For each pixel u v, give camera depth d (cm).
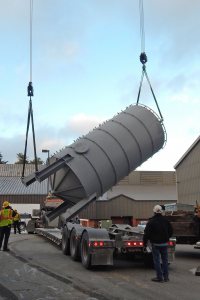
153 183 6075
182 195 4184
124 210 4981
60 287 870
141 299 773
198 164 3888
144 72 1589
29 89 1545
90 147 1435
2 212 1568
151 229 984
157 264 973
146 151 1505
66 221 1451
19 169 6456
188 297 796
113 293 821
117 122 1503
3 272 1050
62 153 1445
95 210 4912
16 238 2400
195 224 1461
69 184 1454
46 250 1645
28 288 852
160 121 1549
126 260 1359
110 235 1217
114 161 1439
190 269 1184
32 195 5084
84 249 1190
